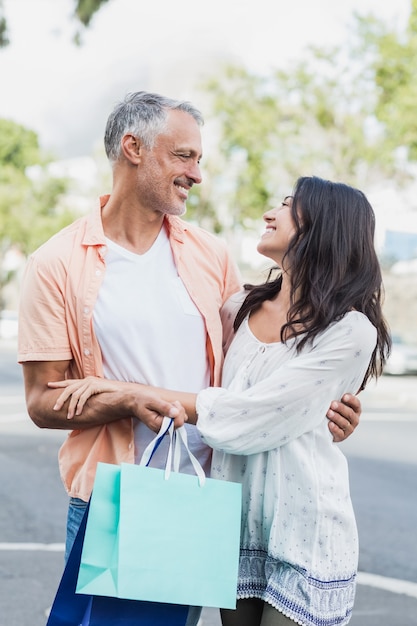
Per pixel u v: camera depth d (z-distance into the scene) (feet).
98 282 9.66
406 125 77.66
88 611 8.56
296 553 9.11
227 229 109.50
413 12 77.41
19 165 200.23
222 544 8.69
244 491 9.48
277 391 9.10
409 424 51.24
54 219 178.09
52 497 27.89
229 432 9.08
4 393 63.93
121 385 9.32
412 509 27.45
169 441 9.74
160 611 8.73
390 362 86.38
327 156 91.81
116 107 9.87
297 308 9.40
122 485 8.38
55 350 9.59
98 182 158.92
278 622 9.13
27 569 20.26
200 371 10.08
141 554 8.34
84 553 8.29
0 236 181.78
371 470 34.58
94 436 9.80
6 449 37.35
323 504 9.14
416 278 105.50
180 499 8.59
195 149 9.71
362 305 9.58
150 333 9.77
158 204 9.73
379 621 17.62
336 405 9.40
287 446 9.27
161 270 10.03
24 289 9.73
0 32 36.14
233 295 10.61
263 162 97.71
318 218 9.47
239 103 98.78
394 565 21.44
